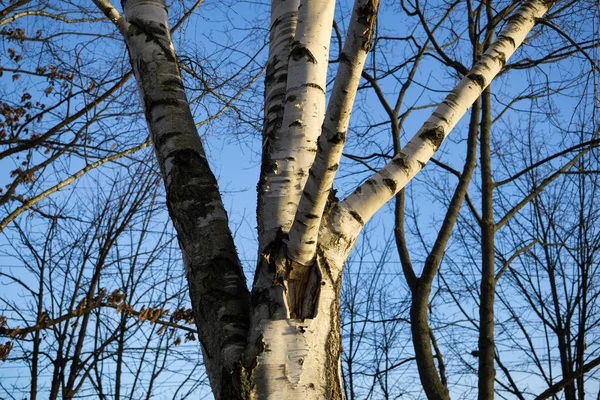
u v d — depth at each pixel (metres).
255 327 2.60
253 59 5.92
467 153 6.70
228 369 2.55
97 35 6.33
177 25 5.80
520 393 8.41
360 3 2.32
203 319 2.73
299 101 2.99
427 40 7.83
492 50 3.48
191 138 3.12
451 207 6.23
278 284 2.65
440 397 5.38
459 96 3.28
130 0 3.52
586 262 9.32
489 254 6.67
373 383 9.61
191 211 2.91
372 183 3.00
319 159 2.48
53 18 5.98
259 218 2.84
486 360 6.14
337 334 2.68
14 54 6.46
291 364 2.53
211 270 2.78
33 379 7.55
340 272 2.80
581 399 8.82
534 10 3.69
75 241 8.16
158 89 3.23
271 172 2.91
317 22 3.10
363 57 2.37
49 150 6.64
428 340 5.60
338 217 2.87
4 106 6.64
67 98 6.50
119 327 7.75
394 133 7.39
